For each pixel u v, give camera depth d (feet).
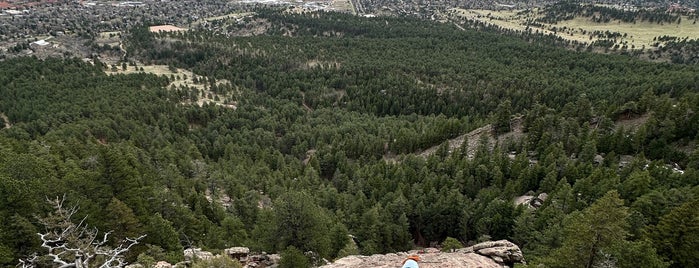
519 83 568.41
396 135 423.23
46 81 567.18
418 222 244.83
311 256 133.49
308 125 504.02
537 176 267.59
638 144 277.03
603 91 484.33
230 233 180.45
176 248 143.33
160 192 184.24
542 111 345.10
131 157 240.53
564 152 286.66
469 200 244.83
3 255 101.60
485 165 292.20
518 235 198.59
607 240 100.22
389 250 214.90
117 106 480.23
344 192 295.07
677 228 117.39
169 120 473.26
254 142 436.76
